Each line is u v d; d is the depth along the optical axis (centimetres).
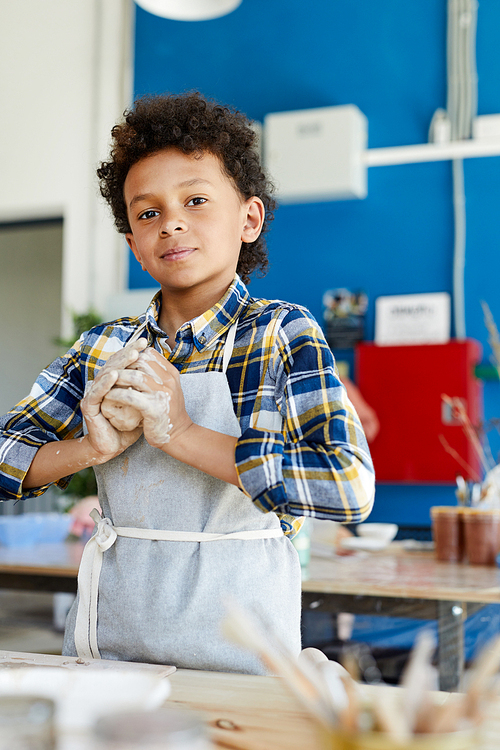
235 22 378
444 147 336
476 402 318
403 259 342
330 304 348
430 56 348
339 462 76
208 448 80
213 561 80
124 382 80
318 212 354
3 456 92
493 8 339
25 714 40
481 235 331
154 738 35
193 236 91
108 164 111
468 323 330
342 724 38
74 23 398
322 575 166
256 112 371
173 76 385
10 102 404
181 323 97
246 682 69
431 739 36
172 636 79
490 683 41
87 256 385
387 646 160
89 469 335
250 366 89
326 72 362
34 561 180
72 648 86
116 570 84
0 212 403
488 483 200
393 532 226
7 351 564
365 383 320
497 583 154
